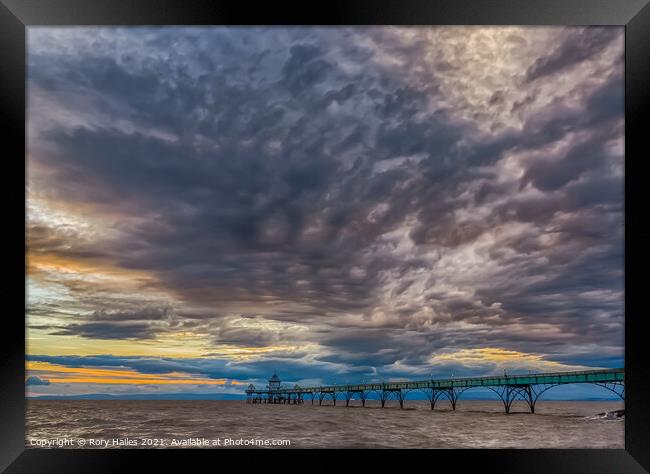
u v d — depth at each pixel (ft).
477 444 94.07
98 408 214.07
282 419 146.00
